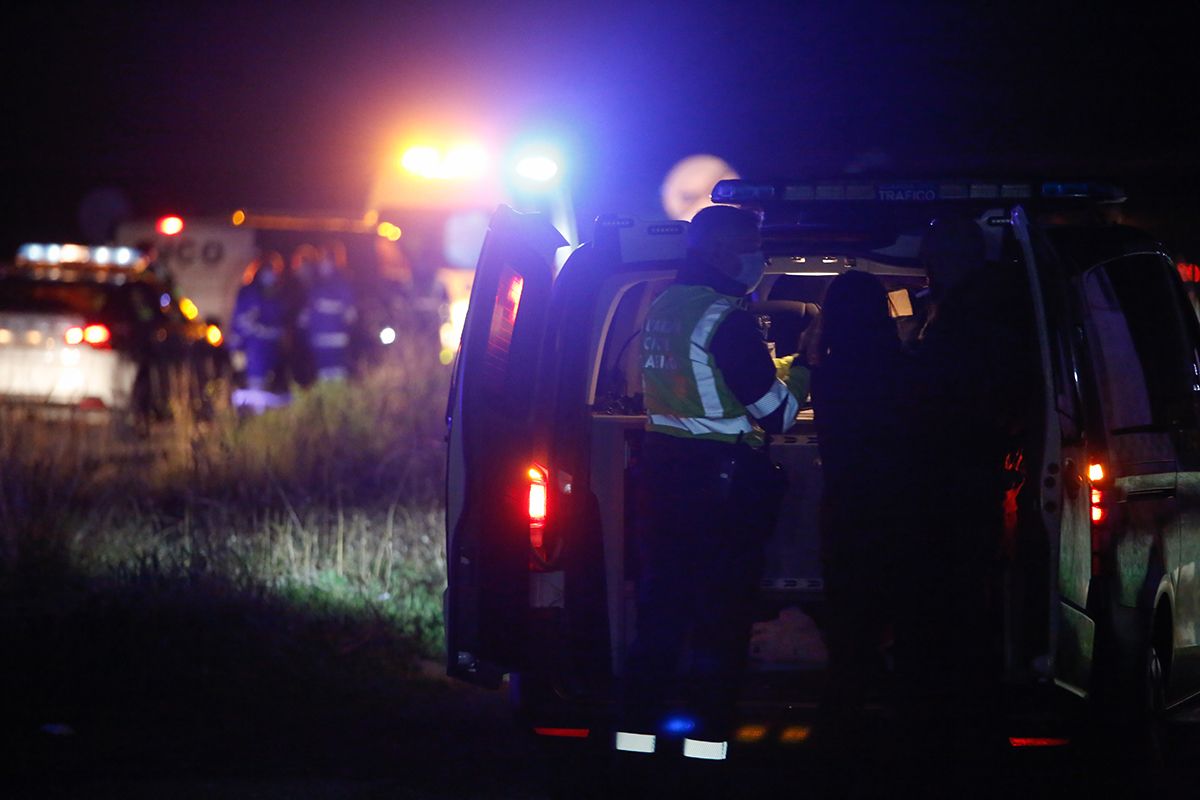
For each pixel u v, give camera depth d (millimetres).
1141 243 16312
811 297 20156
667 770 17078
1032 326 15336
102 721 20703
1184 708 20359
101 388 44312
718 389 15555
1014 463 15352
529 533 15492
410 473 31797
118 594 25062
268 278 53938
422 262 61031
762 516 15594
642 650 15531
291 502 30172
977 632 15102
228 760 18906
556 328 15734
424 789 17688
